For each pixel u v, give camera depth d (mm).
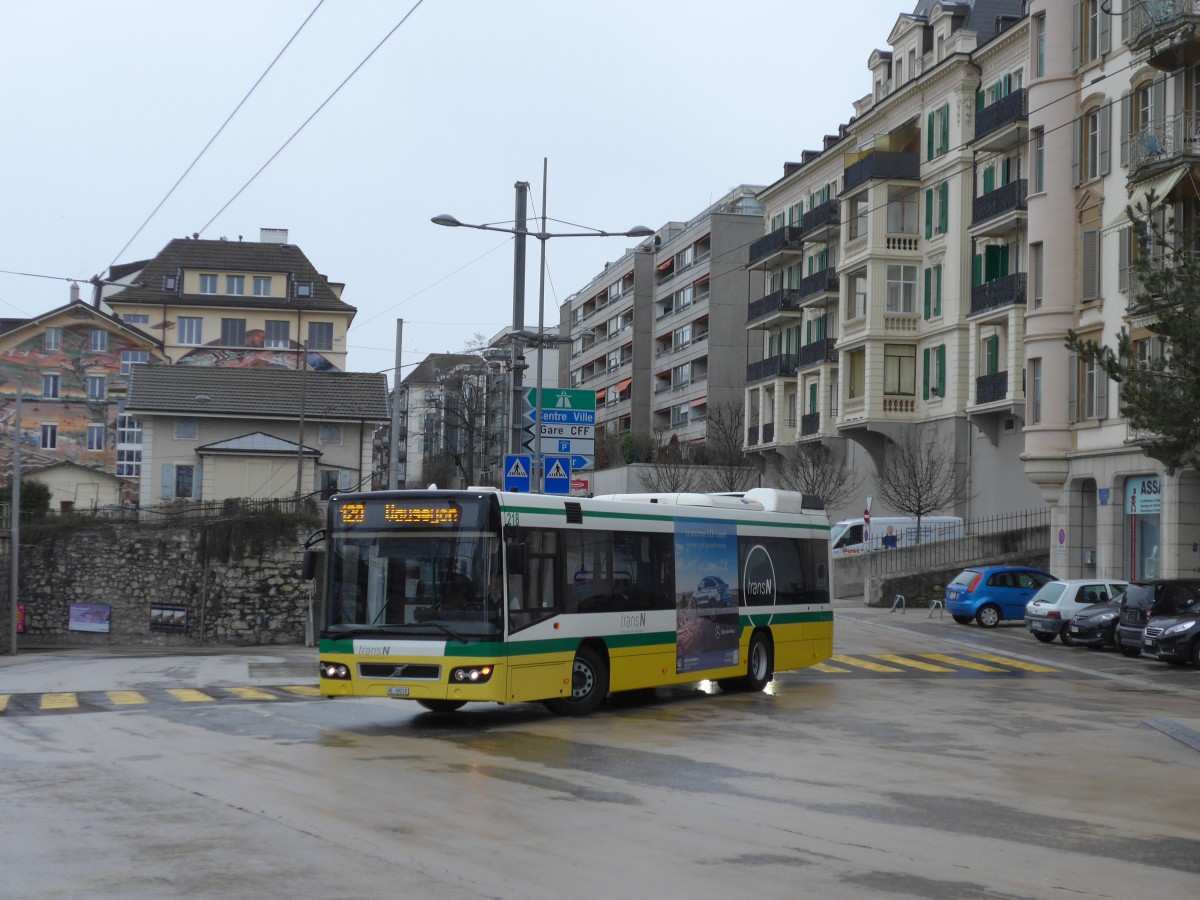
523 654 17859
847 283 60000
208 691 23375
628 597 20125
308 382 72875
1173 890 8727
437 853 9367
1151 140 37188
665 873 8883
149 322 95750
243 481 69062
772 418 70188
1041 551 48844
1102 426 40812
